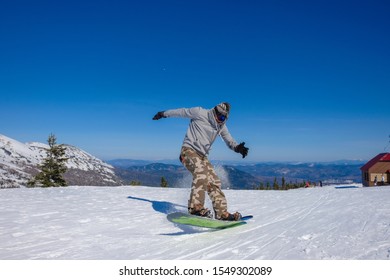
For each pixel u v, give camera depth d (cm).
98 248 402
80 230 500
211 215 504
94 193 1050
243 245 398
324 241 393
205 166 514
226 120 514
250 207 754
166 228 517
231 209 727
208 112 518
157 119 558
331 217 566
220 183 518
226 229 495
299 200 878
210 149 530
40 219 581
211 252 374
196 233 473
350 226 471
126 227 525
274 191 1237
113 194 1031
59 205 756
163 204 802
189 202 509
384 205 666
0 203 769
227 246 396
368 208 635
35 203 781
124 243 423
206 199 859
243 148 523
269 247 384
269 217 604
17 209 683
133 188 1291
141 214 647
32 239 443
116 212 670
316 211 657
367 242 375
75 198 902
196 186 502
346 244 372
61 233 479
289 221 554
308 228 480
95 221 571
